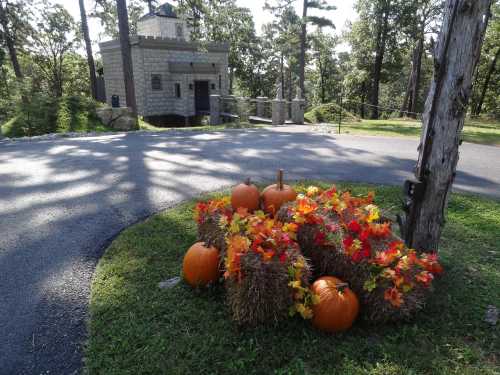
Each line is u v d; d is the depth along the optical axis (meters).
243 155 8.76
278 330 2.56
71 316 2.79
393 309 2.57
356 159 8.35
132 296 2.98
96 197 5.62
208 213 3.27
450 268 3.40
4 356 2.39
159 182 6.41
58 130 13.10
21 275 3.39
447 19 2.73
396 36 28.25
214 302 2.88
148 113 21.83
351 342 2.46
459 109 2.86
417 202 3.15
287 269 2.49
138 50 20.88
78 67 33.28
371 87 36.28
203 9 19.48
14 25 22.48
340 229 2.82
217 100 19.52
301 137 11.81
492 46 29.94
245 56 37.28
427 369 2.25
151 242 3.98
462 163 8.10
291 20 26.19
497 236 4.17
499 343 2.48
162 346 2.41
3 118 14.30
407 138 11.66
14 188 6.08
